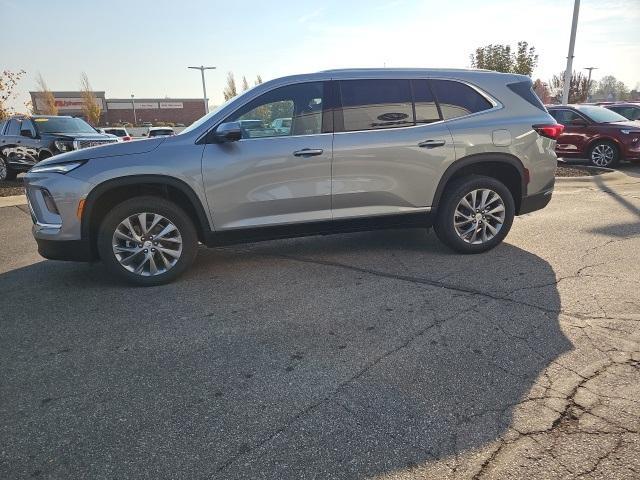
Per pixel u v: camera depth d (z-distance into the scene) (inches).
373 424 95.0
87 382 113.0
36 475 84.3
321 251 214.7
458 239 198.2
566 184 382.6
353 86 184.2
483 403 100.4
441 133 188.4
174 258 176.7
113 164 164.9
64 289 176.4
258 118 176.9
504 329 132.6
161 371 117.0
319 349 125.2
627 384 105.3
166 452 89.0
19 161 494.3
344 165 180.9
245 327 139.6
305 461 85.8
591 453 85.3
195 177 169.5
